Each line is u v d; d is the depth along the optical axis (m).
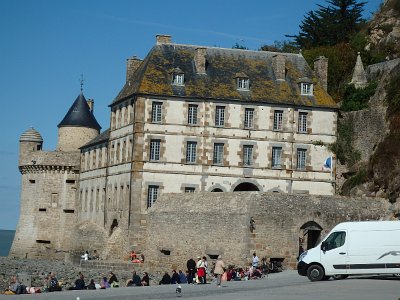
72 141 110.25
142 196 80.81
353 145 85.25
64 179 106.50
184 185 81.81
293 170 84.69
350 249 47.31
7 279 69.06
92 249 88.81
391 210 65.88
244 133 83.75
